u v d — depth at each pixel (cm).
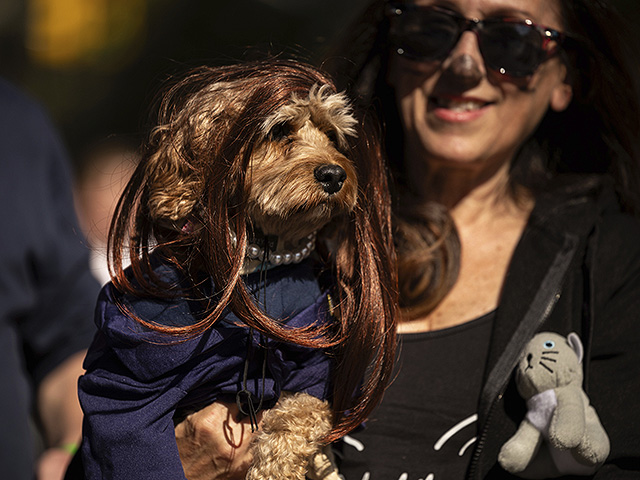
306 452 180
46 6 1202
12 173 269
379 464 203
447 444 203
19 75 1184
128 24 1211
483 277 229
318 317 188
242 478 190
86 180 454
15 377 261
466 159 229
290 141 184
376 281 190
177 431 193
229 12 938
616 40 244
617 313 205
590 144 255
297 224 183
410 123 237
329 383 189
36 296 277
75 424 275
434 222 233
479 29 222
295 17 859
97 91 1223
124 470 174
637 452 185
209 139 176
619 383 196
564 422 183
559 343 196
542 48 224
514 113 230
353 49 253
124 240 185
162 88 192
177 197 176
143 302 180
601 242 216
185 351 174
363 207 195
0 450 253
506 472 195
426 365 212
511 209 247
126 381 177
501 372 199
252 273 187
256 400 183
